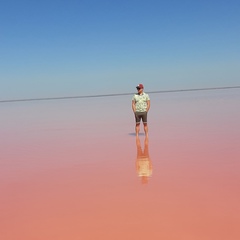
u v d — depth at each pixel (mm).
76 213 4770
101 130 14719
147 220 4398
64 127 16562
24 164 8211
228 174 6469
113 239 3908
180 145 9953
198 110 23828
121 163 7871
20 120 22688
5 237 4086
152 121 17422
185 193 5418
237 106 25688
